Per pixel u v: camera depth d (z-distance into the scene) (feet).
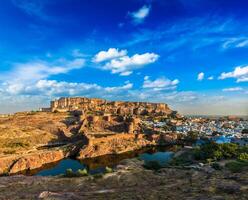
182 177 196.85
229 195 108.58
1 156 614.34
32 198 137.80
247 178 146.72
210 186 129.18
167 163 358.84
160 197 114.52
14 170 556.10
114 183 200.44
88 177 231.09
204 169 227.20
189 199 105.29
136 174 230.89
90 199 123.44
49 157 650.02
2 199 142.72
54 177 255.50
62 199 128.57
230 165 234.17
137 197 119.03
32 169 578.25
